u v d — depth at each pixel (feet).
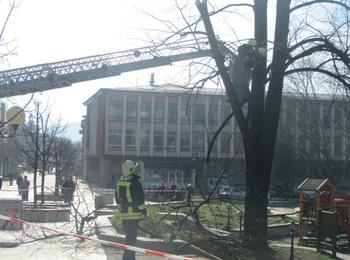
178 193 107.14
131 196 31.71
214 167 109.50
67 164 159.74
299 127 130.00
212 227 55.16
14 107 42.88
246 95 43.09
